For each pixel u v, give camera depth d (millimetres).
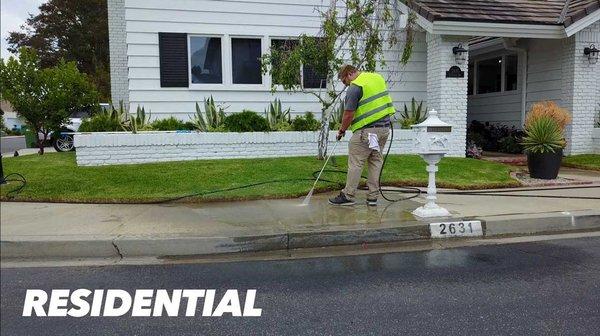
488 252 5340
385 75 12453
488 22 10938
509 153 13781
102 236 5395
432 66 11781
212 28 11438
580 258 5113
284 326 3598
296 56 9289
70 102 12625
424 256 5219
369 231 5688
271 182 8180
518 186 8609
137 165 9211
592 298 4059
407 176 8891
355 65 9695
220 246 5371
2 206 6945
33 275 4695
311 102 12141
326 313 3807
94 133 9625
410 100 12758
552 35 11336
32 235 5434
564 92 12281
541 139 9164
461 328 3529
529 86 13773
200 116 10578
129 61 11094
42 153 12609
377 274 4664
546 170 9219
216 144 9898
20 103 12016
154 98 11281
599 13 11195
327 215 6355
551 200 7387
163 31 11180
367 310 3854
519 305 3924
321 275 4648
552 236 6031
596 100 12805
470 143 12688
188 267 4902
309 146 10461
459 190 8258
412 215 6336
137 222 6016
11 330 3613
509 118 14898
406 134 11172
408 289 4281
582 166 10844
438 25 10859
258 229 5648
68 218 6227
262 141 10133
